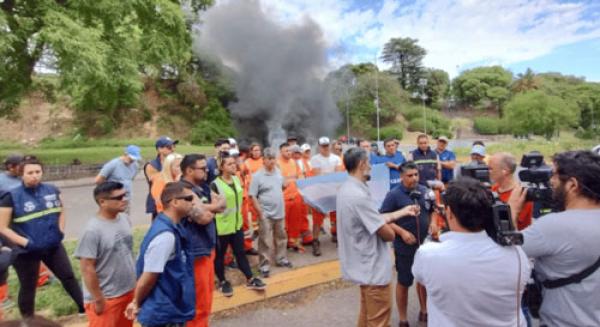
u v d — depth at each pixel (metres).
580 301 1.85
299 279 4.82
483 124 68.88
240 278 4.79
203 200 3.46
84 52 13.16
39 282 4.59
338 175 5.79
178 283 2.59
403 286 3.62
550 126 53.94
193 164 3.48
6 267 3.02
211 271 3.28
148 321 2.50
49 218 3.62
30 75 17.23
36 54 15.59
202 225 3.17
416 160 6.28
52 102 20.41
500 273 1.66
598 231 1.80
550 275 1.95
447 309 1.72
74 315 3.94
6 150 25.39
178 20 18.45
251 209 6.06
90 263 2.76
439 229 3.54
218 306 4.20
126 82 16.84
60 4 15.46
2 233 3.40
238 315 4.16
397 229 3.45
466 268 1.67
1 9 13.20
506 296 1.66
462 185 1.79
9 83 16.64
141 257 2.56
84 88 16.05
